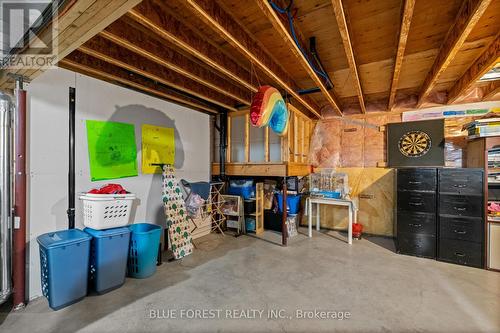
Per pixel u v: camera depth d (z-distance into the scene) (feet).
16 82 7.02
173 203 11.27
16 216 7.02
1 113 6.84
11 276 6.96
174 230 10.93
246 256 11.03
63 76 8.29
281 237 14.10
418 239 11.16
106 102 9.60
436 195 10.84
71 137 8.43
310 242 13.21
